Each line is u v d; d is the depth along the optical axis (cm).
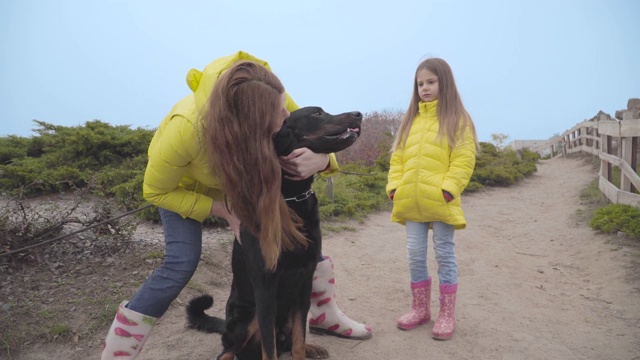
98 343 319
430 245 579
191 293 394
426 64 325
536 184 1072
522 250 553
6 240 390
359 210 730
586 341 314
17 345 309
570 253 521
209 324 298
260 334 257
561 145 1839
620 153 672
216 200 262
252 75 217
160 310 252
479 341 317
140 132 821
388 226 673
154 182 238
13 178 675
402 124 348
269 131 219
